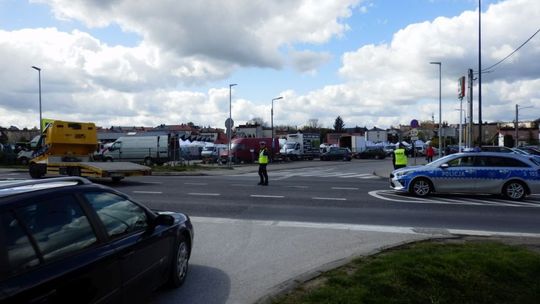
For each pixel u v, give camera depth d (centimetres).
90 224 379
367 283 502
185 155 4578
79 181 409
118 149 3709
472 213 1113
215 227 909
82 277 337
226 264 636
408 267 552
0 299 269
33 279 296
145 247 443
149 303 482
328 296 464
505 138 7488
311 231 870
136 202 479
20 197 324
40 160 2127
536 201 1354
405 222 980
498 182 1402
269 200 1346
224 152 4250
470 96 2844
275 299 461
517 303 500
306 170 3173
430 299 479
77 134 2153
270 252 704
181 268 544
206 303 485
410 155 7019
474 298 496
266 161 1877
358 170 3180
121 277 393
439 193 1512
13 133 9781
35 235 318
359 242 773
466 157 1448
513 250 657
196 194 1501
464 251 645
